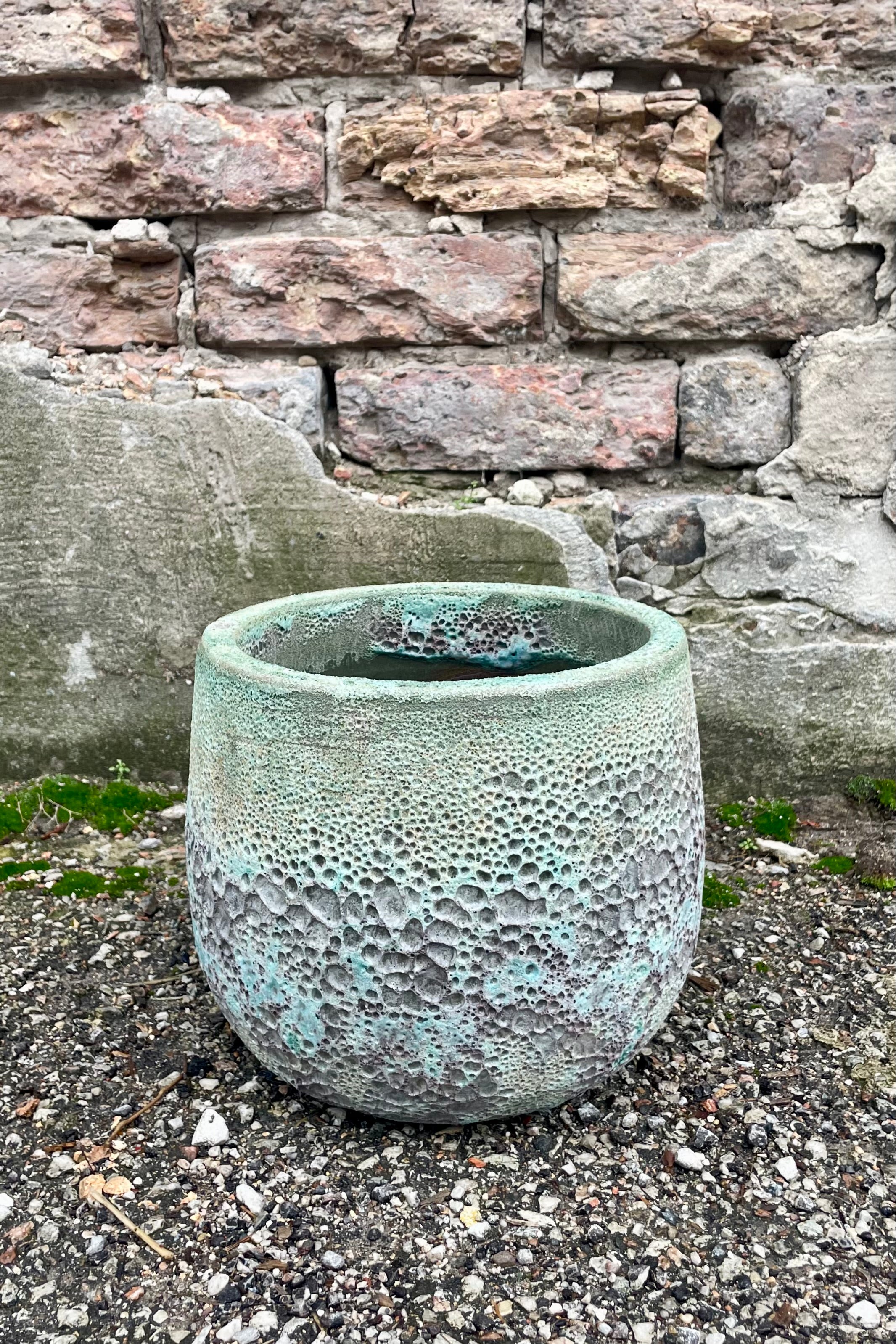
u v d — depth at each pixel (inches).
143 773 30.1
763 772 29.8
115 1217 17.3
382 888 16.3
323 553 28.5
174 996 22.7
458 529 28.3
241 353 28.5
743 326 28.1
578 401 28.3
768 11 27.0
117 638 29.1
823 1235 17.2
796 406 28.4
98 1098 19.8
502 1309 15.8
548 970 16.8
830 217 27.4
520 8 26.7
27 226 27.8
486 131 27.1
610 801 16.8
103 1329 15.6
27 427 27.9
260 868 17.1
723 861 28.0
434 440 28.4
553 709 16.2
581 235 27.8
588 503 28.5
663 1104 19.8
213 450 28.0
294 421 27.9
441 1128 19.0
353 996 16.9
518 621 23.0
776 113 27.3
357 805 16.2
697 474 29.2
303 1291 16.0
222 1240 16.9
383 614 23.2
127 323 28.5
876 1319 15.8
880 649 29.0
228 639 19.1
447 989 16.6
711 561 29.0
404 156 27.3
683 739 18.2
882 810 29.4
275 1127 19.1
